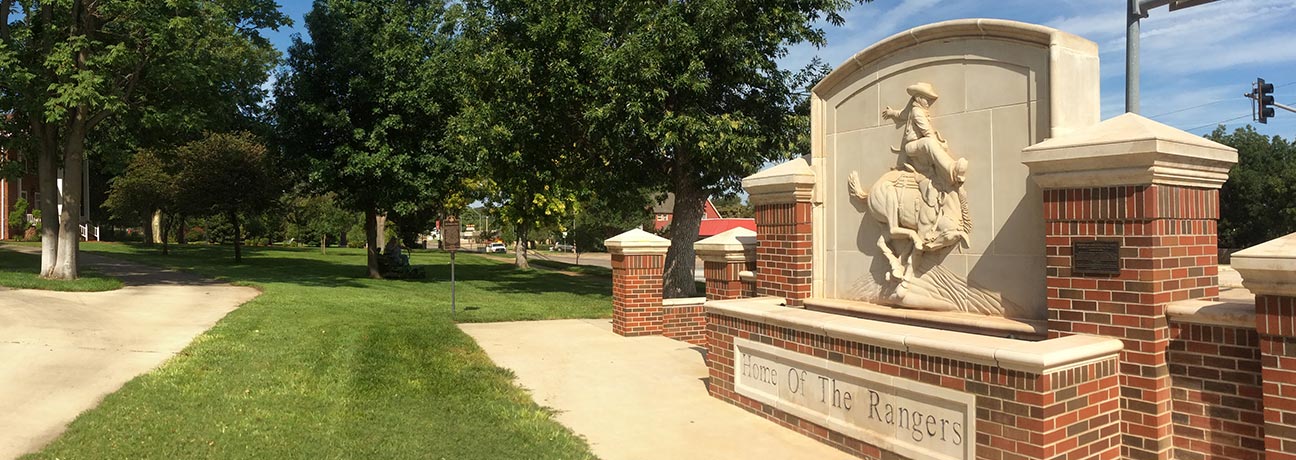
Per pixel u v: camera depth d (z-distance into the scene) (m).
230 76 18.52
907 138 6.17
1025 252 5.32
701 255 9.98
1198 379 4.33
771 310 6.68
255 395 7.03
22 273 17.69
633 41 13.96
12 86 15.31
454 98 21.61
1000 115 5.50
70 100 14.65
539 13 16.16
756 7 14.61
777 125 16.08
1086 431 4.39
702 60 14.44
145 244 39.62
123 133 19.52
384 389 7.37
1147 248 4.39
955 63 5.85
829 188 7.11
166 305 13.39
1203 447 4.32
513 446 5.65
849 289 6.85
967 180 5.73
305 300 14.66
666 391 7.58
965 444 4.62
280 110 23.52
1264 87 18.39
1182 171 4.48
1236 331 4.17
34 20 16.19
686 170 16.55
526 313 13.73
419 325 11.45
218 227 52.38
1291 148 49.09
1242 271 3.88
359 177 23.53
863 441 5.42
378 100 22.77
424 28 23.11
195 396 6.91
